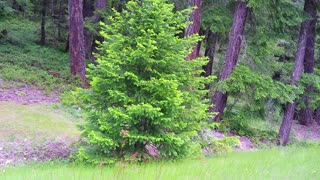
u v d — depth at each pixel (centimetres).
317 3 1516
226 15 1550
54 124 1119
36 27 2695
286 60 2469
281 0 1340
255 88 1390
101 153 778
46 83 1550
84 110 841
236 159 809
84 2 2416
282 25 1415
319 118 2273
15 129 1012
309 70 1791
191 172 571
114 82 781
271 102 1542
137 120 777
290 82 1534
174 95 766
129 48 775
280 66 1681
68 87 1550
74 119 1222
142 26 789
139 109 728
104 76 791
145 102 777
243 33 1438
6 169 714
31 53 2078
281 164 720
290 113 1545
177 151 817
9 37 2230
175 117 810
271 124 1834
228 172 576
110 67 762
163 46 805
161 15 790
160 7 793
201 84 886
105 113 795
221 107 1476
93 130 779
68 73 1714
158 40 790
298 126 2109
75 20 1698
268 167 667
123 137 769
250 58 1485
